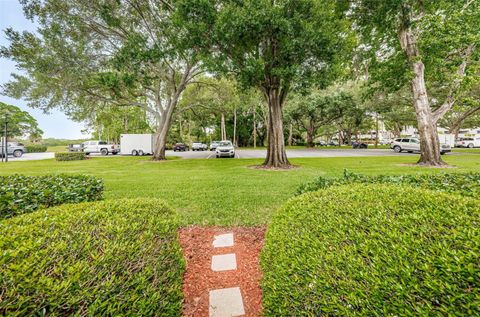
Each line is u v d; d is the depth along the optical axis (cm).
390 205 177
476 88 1622
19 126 3450
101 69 1289
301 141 4547
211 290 218
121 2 1212
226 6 817
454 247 111
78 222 167
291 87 1074
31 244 126
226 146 1906
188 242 314
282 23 746
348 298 105
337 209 186
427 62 1010
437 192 210
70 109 1366
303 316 119
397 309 92
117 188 634
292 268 142
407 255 112
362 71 1362
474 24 824
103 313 99
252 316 186
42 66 1134
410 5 959
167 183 703
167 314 132
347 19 1049
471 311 83
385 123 3675
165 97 1802
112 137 4069
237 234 338
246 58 933
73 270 108
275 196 533
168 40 1107
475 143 2870
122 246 138
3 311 84
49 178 377
